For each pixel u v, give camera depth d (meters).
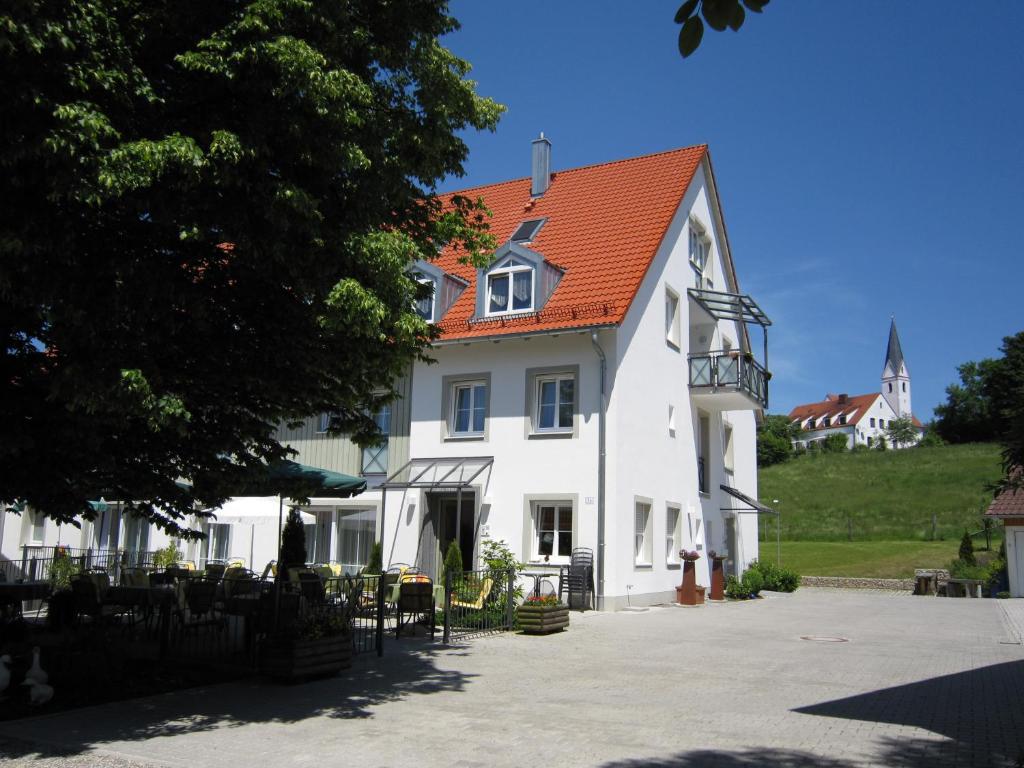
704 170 26.52
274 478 11.95
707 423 26.16
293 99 7.63
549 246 22.86
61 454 8.16
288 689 9.27
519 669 10.77
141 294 7.36
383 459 22.05
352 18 8.74
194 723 7.72
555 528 19.88
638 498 20.28
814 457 82.19
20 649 9.77
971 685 9.88
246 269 8.45
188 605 11.85
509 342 20.80
